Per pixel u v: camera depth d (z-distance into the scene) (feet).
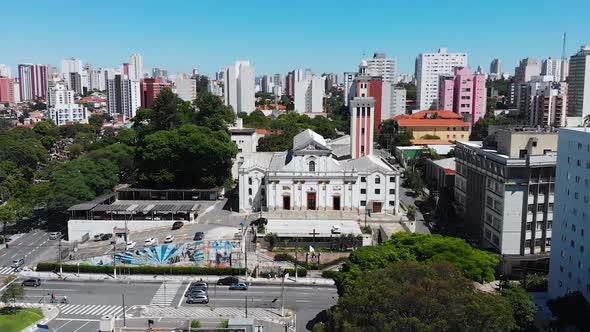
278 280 422.00
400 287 249.34
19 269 446.19
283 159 602.03
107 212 530.27
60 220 586.45
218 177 642.22
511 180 426.51
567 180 363.56
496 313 242.58
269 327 341.41
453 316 231.09
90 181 577.02
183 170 629.51
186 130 640.17
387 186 552.82
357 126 620.90
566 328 321.11
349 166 583.17
